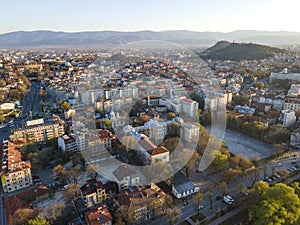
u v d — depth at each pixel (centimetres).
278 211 7419
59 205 8812
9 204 9144
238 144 14850
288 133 14925
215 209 9075
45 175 11925
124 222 8006
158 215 8594
